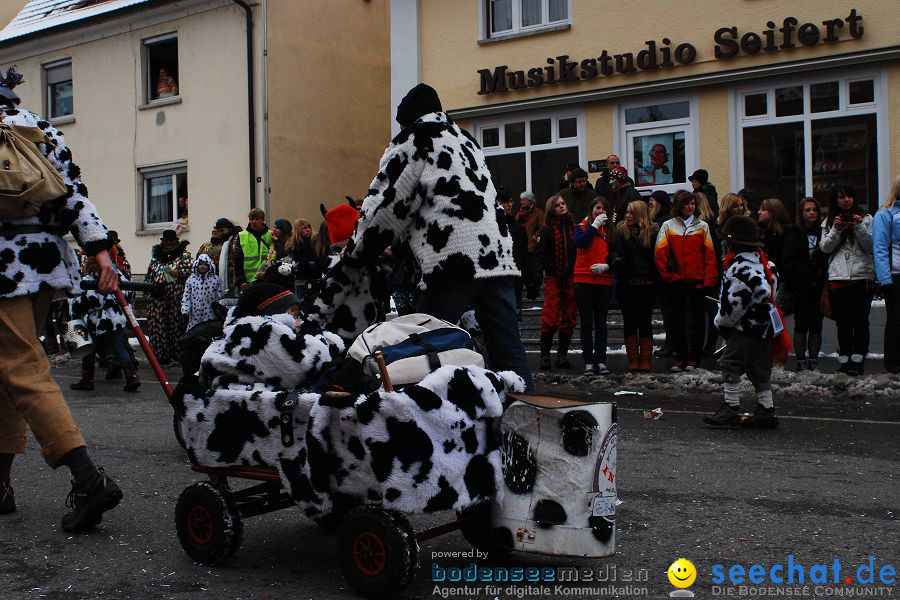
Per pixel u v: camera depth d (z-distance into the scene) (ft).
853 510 15.89
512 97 53.21
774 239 33.37
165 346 35.96
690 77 47.73
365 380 12.01
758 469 19.12
